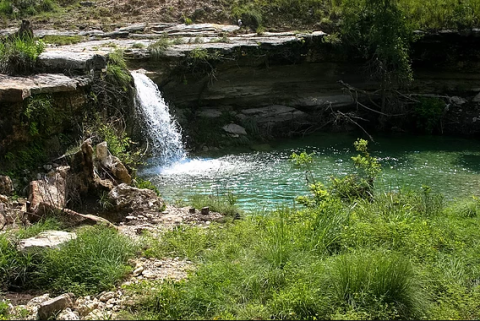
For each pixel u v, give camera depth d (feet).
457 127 63.46
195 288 19.31
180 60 52.95
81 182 31.07
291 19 68.44
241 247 24.12
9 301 20.06
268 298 19.61
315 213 26.50
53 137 35.35
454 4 67.15
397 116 64.80
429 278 21.03
